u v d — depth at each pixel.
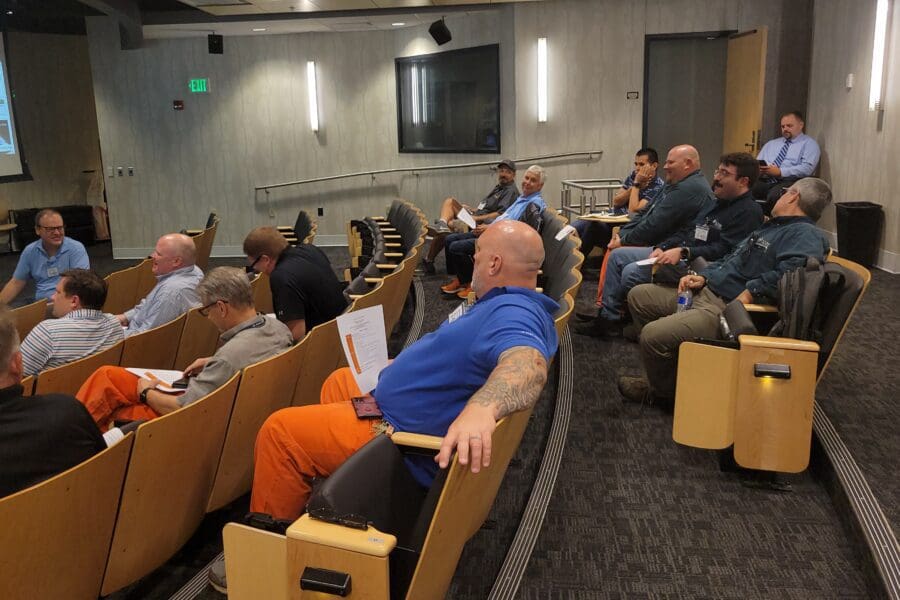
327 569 1.35
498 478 1.95
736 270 3.29
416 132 9.17
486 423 1.34
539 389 1.50
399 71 9.13
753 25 7.85
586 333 4.61
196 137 9.55
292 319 3.49
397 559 1.44
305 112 9.39
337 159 9.46
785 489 2.70
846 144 6.79
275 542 1.51
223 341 2.69
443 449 1.31
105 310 5.29
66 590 1.78
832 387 3.45
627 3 7.87
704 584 2.16
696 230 3.95
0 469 1.70
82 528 1.77
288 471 2.04
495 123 8.31
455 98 8.67
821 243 3.04
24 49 10.53
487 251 1.96
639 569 2.24
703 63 8.25
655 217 4.36
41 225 4.99
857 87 6.54
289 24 8.39
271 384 2.48
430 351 1.92
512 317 1.73
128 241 9.84
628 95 8.05
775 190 6.72
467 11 7.91
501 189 6.98
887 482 2.50
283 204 9.66
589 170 8.22
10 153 10.19
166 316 3.76
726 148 8.12
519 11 7.89
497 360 1.65
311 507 1.49
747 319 2.78
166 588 2.24
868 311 4.83
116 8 7.95
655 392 3.40
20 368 1.78
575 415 3.39
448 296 5.91
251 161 9.56
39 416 1.76
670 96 8.35
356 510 1.54
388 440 1.72
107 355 2.93
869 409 3.16
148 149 9.62
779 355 2.57
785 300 2.71
